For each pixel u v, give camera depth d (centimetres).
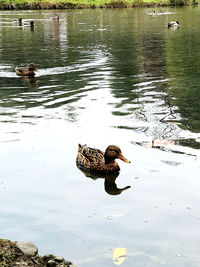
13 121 1167
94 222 624
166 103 1340
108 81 1694
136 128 1092
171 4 7694
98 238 579
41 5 7188
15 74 1886
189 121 1144
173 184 759
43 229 606
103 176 834
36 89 1578
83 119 1179
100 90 1537
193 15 5534
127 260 525
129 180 792
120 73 1859
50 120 1173
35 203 691
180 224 613
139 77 1770
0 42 3128
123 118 1183
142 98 1411
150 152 925
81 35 3475
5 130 1087
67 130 1084
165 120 1157
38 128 1102
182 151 923
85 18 5303
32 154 922
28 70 1847
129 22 4675
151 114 1217
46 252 549
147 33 3559
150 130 1074
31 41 3133
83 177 819
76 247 558
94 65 2061
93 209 670
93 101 1381
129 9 6962
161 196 712
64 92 1518
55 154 925
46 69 1986
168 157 892
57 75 1839
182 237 577
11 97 1462
